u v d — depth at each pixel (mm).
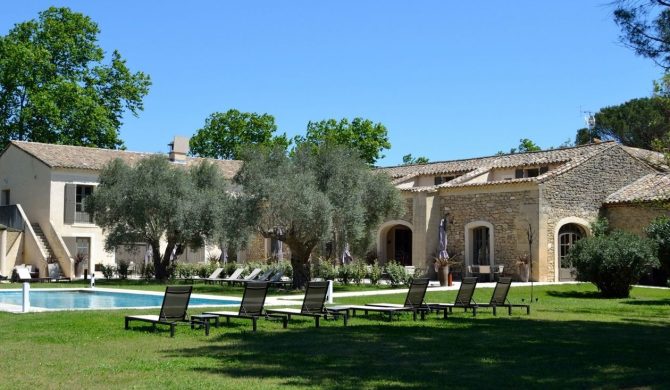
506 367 9234
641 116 48531
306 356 10086
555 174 28266
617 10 12336
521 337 12414
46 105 38031
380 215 25484
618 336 12680
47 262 32094
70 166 33875
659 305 20047
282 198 22234
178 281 30031
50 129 39875
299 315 14758
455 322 15055
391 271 25922
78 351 10414
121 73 43656
